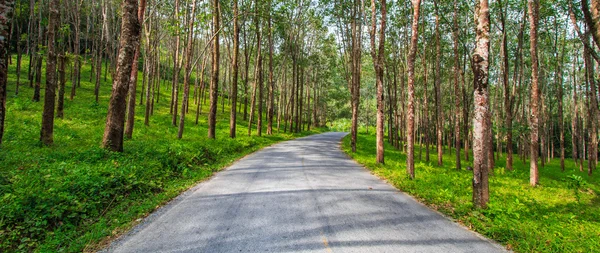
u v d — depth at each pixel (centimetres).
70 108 1998
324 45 3008
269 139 2391
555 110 3631
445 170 1341
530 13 1269
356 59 1886
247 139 2009
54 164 698
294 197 607
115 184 584
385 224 461
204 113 3200
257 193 639
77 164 716
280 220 462
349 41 2145
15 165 697
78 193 502
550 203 826
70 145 1056
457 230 452
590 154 1988
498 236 432
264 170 952
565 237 446
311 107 6166
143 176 687
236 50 2067
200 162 1041
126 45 951
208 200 582
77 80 2994
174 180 762
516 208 578
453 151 3158
